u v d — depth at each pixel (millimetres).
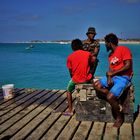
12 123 5879
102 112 5727
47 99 8078
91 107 5777
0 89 10023
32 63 31766
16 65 29609
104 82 5594
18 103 7660
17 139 5012
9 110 6930
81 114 5859
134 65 27859
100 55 43500
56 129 5477
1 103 7699
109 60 5629
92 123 5738
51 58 39312
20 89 9766
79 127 5523
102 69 24609
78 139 4941
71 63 6145
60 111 6680
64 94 8758
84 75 6059
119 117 5504
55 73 22875
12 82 18766
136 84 17516
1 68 26812
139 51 56906
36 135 5188
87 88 5770
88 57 6133
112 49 5609
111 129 5371
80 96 5797
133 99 5555
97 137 5016
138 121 5762
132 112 5574
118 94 5332
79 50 6223
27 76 21328
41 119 6113
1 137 5098
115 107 5395
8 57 42281
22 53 54625
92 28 7102
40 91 9336
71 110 6340
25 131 5402
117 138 4941
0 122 5961
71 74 6234
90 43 7145
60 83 18453
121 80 5395
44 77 20844
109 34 5629
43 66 28328
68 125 5672
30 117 6285
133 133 5148
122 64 5445
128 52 5418
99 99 5719
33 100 7980
